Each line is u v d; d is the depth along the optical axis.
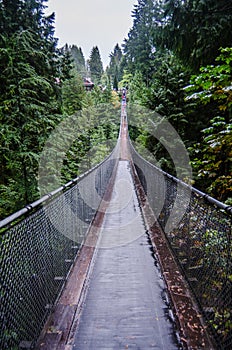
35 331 1.65
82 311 2.07
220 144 2.99
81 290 2.37
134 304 2.16
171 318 1.98
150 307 2.12
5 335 1.23
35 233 1.73
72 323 1.92
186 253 2.56
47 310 1.92
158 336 1.79
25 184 4.93
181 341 1.74
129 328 1.88
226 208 1.50
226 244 1.57
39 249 1.80
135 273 2.70
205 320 1.87
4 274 1.25
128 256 3.12
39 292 1.77
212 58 4.59
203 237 2.04
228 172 3.28
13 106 4.86
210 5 4.21
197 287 2.14
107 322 1.94
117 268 2.81
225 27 4.22
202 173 3.43
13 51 4.73
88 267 2.84
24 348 1.46
